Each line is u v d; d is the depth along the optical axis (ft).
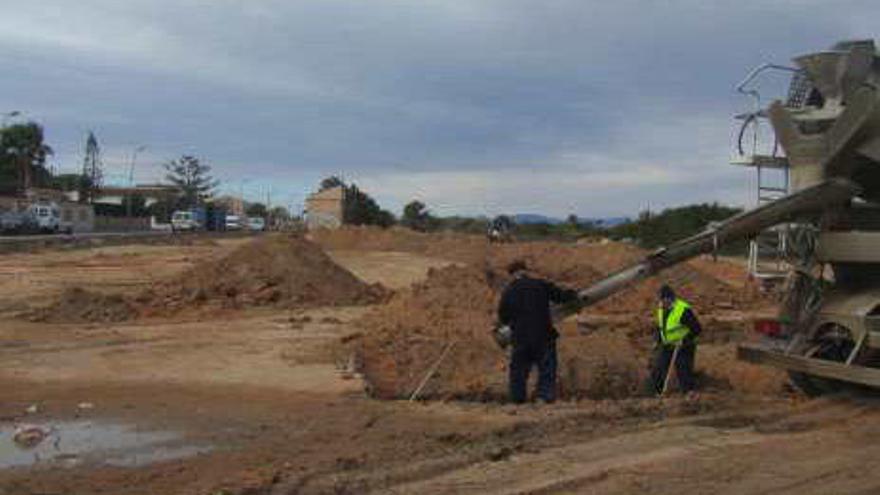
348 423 34.94
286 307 78.54
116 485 26.63
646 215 176.14
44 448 31.17
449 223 322.14
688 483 27.35
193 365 49.08
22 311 72.28
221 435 33.04
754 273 41.91
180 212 346.33
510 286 39.96
